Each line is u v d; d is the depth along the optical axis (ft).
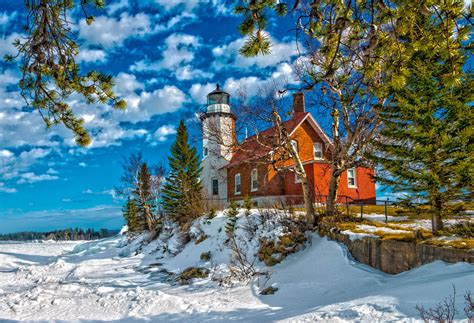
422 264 32.99
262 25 11.35
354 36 11.71
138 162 123.34
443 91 37.99
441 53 11.08
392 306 23.61
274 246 52.13
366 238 40.29
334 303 28.30
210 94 112.37
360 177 91.97
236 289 41.96
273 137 56.39
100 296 41.73
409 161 40.63
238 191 108.37
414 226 52.34
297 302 33.27
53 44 13.33
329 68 11.92
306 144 97.81
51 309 37.91
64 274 67.31
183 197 94.99
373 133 47.57
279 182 94.94
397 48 11.23
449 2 10.13
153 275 58.54
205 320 30.78
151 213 116.06
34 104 14.65
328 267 41.16
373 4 10.56
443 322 18.33
